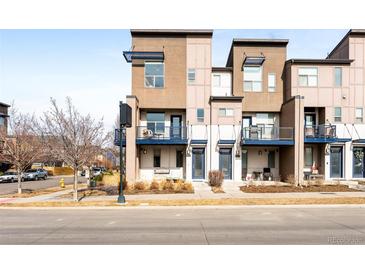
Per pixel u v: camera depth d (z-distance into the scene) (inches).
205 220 418.9
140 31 946.7
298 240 311.1
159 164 981.8
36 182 1352.1
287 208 526.9
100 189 798.5
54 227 379.9
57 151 618.2
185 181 855.1
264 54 993.5
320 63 967.6
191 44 964.6
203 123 949.2
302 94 959.0
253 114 1001.5
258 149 996.6
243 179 979.9
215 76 1001.5
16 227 381.4
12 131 913.5
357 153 964.0
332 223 396.2
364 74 977.5
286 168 930.1
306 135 922.1
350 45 978.7
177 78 960.9
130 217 445.7
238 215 458.3
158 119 992.9
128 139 873.5
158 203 560.1
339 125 963.3
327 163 955.3
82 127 648.4
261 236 327.9
